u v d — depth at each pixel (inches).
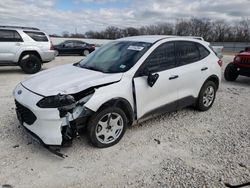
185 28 2581.2
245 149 158.1
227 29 2576.3
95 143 149.4
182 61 195.5
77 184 120.7
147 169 134.2
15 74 408.2
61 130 136.6
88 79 150.8
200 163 140.7
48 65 546.6
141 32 2301.9
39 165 134.3
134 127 185.8
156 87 172.4
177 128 187.2
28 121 145.9
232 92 311.3
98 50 202.4
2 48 385.4
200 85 211.3
